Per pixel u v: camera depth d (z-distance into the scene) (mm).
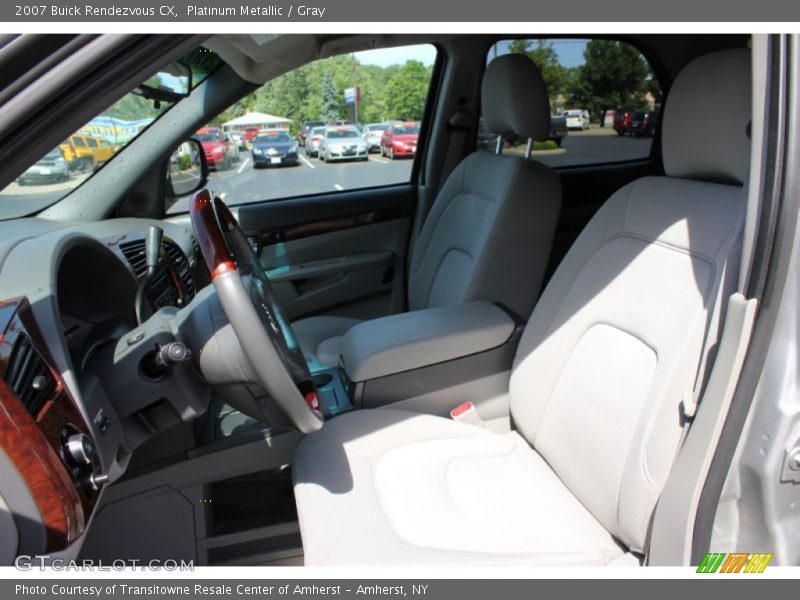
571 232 3309
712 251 1190
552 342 1553
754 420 1008
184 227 2047
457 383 1753
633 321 1320
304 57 2137
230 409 1723
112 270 1429
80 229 1622
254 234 2463
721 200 1230
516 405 1652
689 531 1000
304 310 2723
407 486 1398
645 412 1199
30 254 1168
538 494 1444
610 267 1445
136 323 1450
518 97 1920
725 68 1237
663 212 1350
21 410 857
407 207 2859
